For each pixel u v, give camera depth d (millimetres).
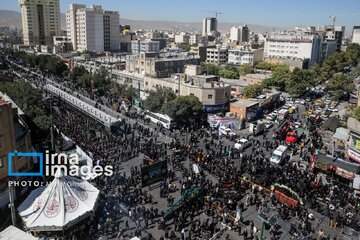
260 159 50469
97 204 33938
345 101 99750
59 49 190000
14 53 170875
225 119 67562
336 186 42062
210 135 63156
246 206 37812
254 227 32750
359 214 36250
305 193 39594
